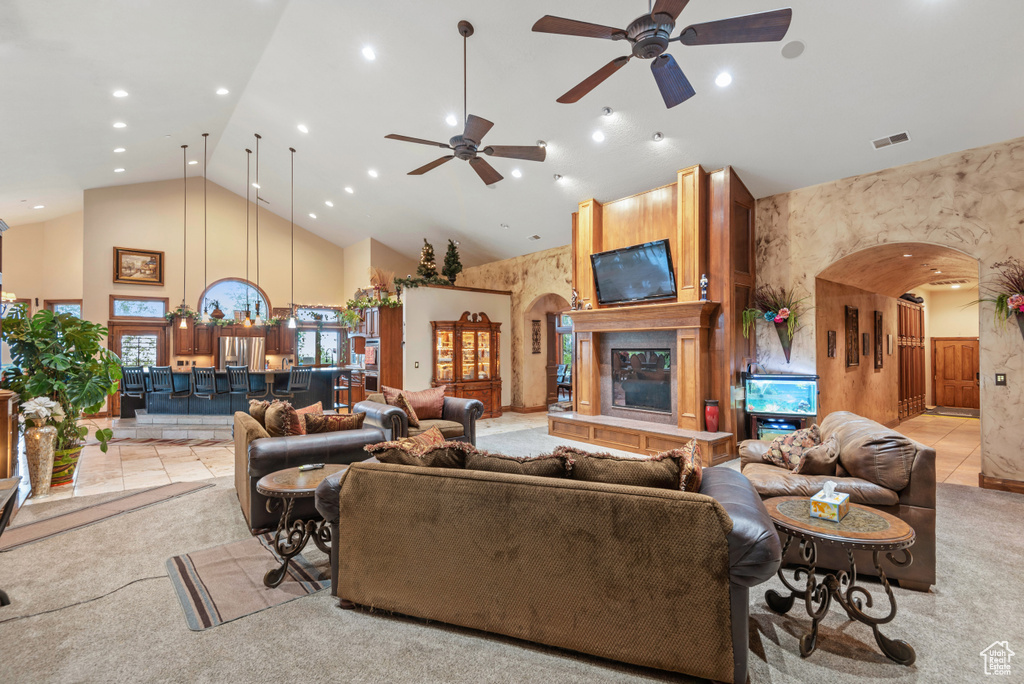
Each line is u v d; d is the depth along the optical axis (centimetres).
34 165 690
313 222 1105
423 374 890
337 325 1169
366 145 725
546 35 446
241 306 1066
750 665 195
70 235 956
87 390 452
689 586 179
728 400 552
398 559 223
